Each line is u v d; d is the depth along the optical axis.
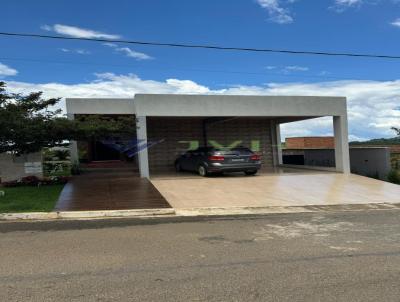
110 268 5.63
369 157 21.02
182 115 17.38
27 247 6.79
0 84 14.03
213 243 7.08
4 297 4.56
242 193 13.56
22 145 14.62
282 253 6.42
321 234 7.85
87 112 19.72
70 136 14.71
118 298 4.53
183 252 6.47
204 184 15.56
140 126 16.92
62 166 19.39
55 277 5.25
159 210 10.29
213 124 23.66
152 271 5.49
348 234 7.85
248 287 4.87
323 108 19.23
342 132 19.53
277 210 10.95
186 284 4.97
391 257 6.18
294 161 26.23
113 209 10.38
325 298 4.53
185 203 11.73
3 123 13.41
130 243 7.07
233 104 17.97
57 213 9.79
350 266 5.71
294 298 4.53
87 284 4.98
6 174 15.66
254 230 8.22
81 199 11.78
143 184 14.99
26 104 14.60
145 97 16.98
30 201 11.32
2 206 10.55
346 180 16.89
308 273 5.39
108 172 18.95
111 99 19.98
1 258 6.13
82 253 6.41
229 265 5.77
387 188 14.89
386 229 8.35
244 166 17.94
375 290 4.77
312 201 12.30
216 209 10.94
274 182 16.23
